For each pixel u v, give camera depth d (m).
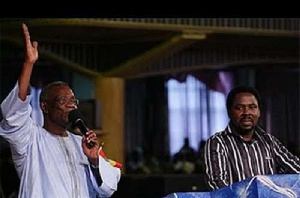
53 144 4.65
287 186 4.04
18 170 4.62
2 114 4.45
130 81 22.05
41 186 4.54
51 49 14.51
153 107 22.16
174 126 22.27
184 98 22.19
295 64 18.16
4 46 17.14
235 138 5.22
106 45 14.71
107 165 4.72
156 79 22.09
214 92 22.09
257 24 13.56
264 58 16.98
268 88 22.08
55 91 4.67
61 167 4.60
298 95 22.28
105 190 4.71
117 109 15.07
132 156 19.98
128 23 12.30
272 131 22.22
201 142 18.88
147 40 14.02
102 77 14.91
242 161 5.15
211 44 15.38
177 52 14.93
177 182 9.51
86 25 12.01
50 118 4.70
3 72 19.34
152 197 9.52
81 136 4.91
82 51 14.77
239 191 4.08
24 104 4.44
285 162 5.25
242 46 15.90
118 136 15.08
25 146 4.56
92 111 11.66
